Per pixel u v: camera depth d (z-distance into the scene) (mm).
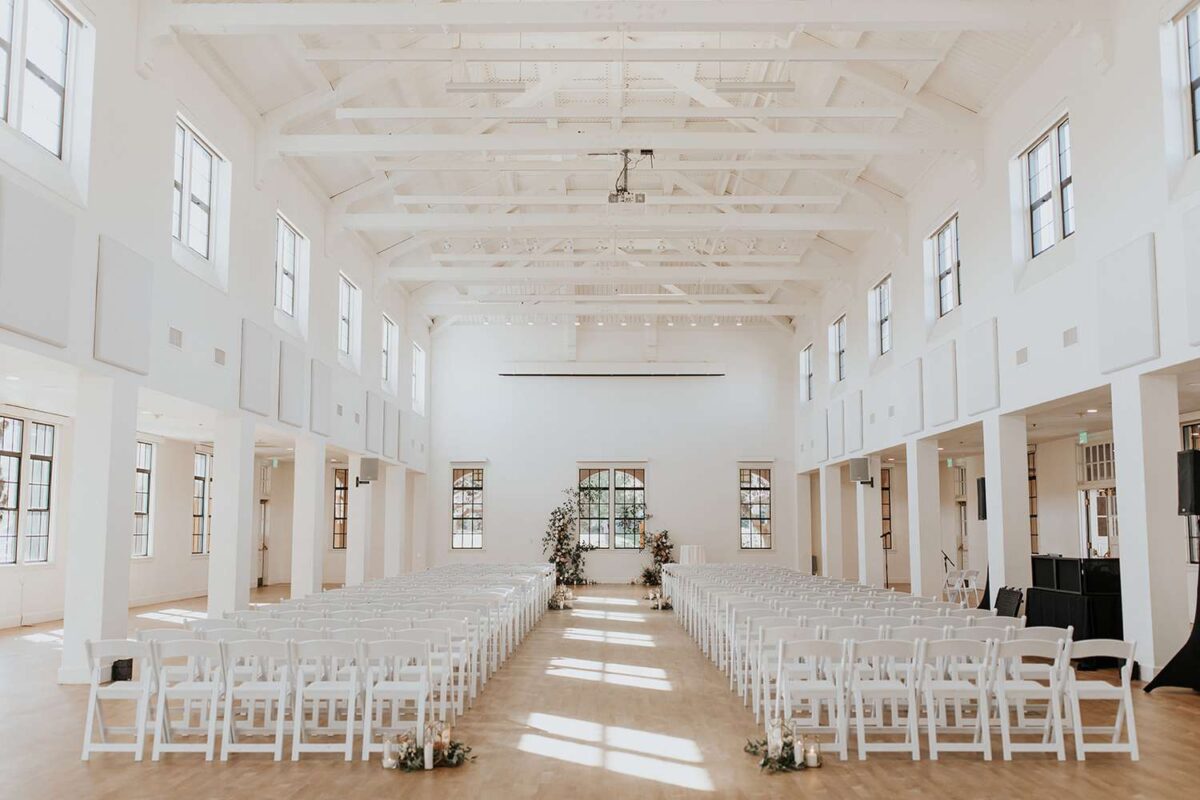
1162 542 9180
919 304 15719
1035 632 7234
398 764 6348
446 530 25391
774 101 16141
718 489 25562
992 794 5668
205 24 9766
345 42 12711
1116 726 6633
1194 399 12094
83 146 8883
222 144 12062
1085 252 10273
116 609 9578
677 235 18203
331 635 7223
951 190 14234
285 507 25422
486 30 9820
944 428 14547
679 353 25922
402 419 22219
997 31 11188
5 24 8008
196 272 11367
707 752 6875
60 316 8352
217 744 7000
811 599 10000
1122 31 9469
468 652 8859
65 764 6414
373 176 16578
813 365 23484
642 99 17578
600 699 9016
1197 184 8344
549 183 20766
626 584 25250
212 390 11766
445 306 23203
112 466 9398
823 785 5930
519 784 5996
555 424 25719
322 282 16281
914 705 6605
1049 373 11148
